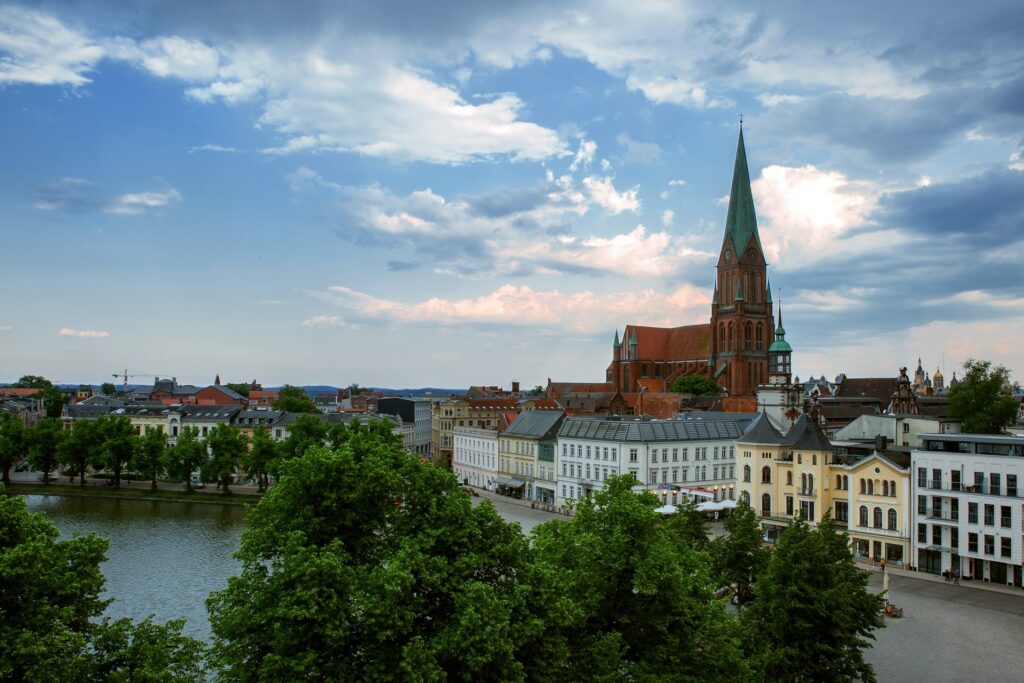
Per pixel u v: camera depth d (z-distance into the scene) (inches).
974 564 3550.7
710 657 1642.5
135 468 5930.1
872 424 5093.5
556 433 6166.3
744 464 4539.9
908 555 3750.0
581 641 1619.1
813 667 1962.4
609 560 1683.1
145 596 3031.5
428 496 1672.0
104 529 4421.8
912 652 2541.8
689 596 1770.4
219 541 4082.2
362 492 1641.2
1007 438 3486.7
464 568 1509.6
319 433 5880.9
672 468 5418.3
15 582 1368.1
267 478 6387.8
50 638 1289.4
